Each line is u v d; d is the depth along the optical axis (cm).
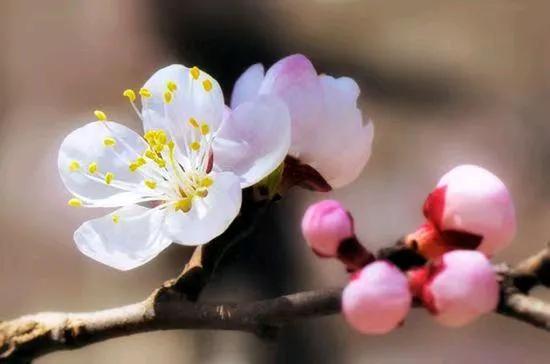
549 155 92
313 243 40
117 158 41
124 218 41
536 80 98
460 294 38
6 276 82
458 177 40
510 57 100
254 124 40
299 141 40
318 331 79
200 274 40
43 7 95
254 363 78
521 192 90
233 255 41
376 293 38
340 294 39
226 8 95
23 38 93
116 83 91
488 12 103
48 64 92
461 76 98
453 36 101
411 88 97
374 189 87
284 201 84
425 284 39
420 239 40
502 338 80
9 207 84
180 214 40
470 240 39
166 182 41
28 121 89
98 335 41
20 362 41
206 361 78
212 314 40
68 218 84
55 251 83
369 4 101
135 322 40
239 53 94
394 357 79
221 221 40
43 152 86
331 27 99
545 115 95
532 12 102
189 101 41
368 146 41
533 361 79
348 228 40
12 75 92
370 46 99
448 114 95
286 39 96
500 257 85
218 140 40
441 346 80
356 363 78
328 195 86
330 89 41
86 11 95
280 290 80
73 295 81
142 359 78
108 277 82
